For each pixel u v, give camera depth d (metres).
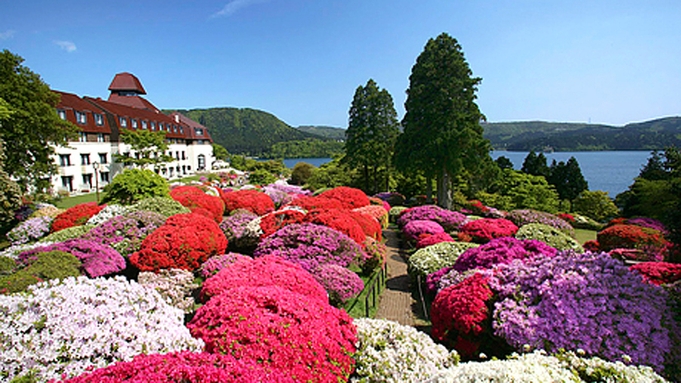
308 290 4.75
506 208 24.75
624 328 3.74
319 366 3.02
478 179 24.00
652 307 3.94
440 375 2.84
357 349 3.73
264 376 2.56
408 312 6.67
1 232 14.05
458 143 19.72
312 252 6.98
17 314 3.03
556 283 4.28
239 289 3.91
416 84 21.95
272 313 3.46
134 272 7.80
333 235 7.39
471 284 4.88
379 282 8.02
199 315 3.67
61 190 26.97
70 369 2.71
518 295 4.49
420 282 7.84
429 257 8.08
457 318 4.50
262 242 7.77
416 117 22.14
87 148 30.66
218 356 2.58
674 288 4.61
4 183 12.84
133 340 3.14
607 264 4.47
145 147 35.22
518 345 3.97
